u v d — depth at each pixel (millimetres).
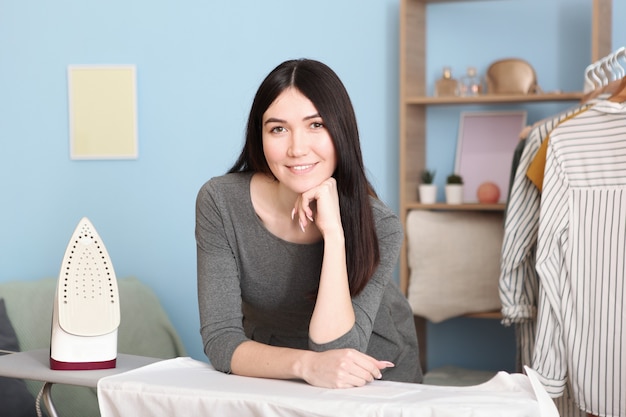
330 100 1754
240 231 1919
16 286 3326
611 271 2355
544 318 2465
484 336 3904
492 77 3695
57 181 3979
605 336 2363
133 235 3977
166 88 3957
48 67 3971
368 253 1846
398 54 3836
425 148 3908
